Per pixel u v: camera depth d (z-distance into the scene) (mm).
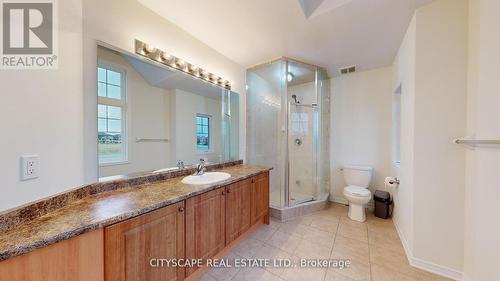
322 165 3395
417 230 1676
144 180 1612
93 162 1295
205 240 1536
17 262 693
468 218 1440
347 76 3332
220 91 2561
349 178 3111
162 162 1843
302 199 3078
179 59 1918
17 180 864
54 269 777
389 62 2807
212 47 2361
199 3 1591
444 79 1557
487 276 1217
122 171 1510
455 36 1513
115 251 960
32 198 923
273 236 2213
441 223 1578
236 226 1915
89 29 1274
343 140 3385
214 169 2365
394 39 2143
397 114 2705
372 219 2689
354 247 1985
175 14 1742
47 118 1008
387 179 2395
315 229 2389
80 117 1216
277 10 1667
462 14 1487
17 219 829
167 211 1228
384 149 2990
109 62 1415
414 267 1672
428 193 1628
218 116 2531
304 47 2352
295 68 2957
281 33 2041
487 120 1231
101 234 916
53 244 771
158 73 1784
